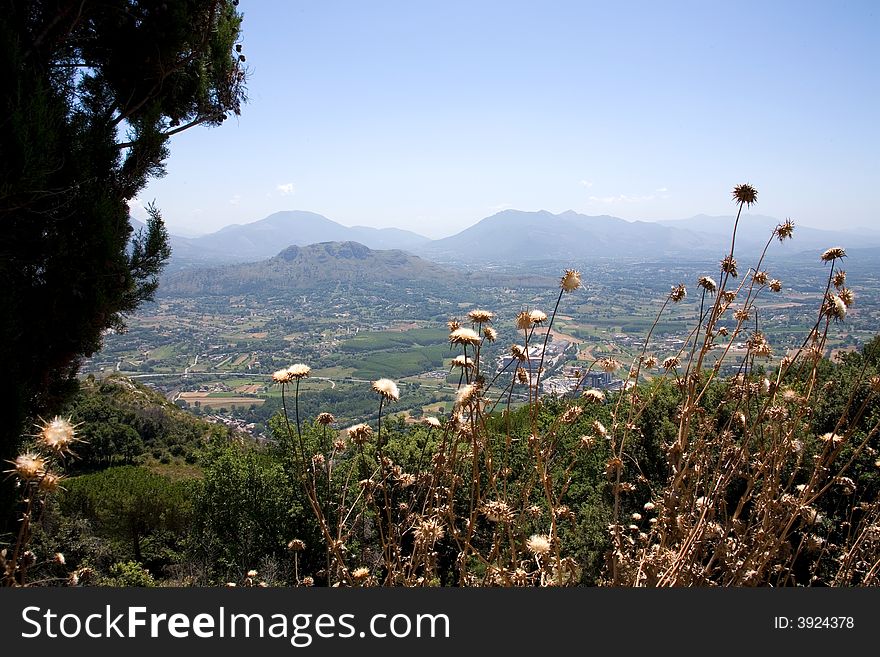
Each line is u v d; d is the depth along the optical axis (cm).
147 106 825
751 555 275
